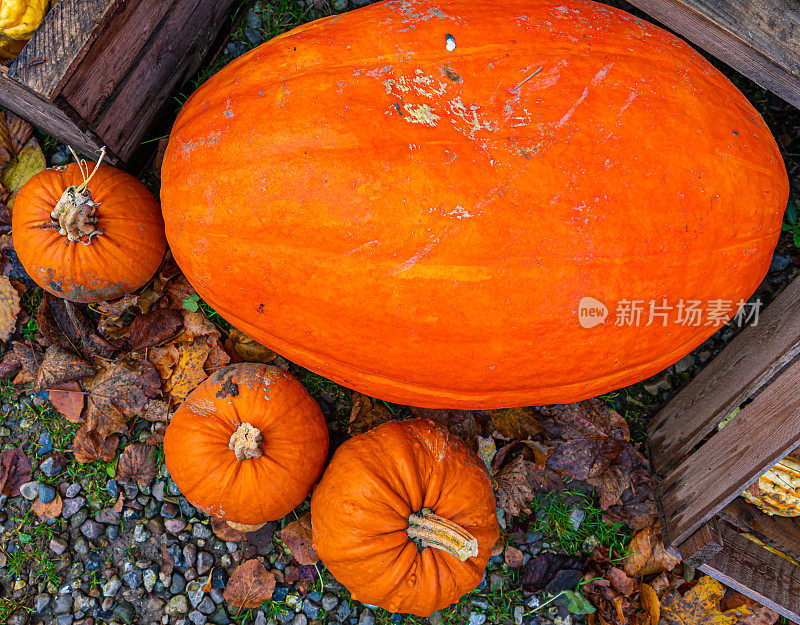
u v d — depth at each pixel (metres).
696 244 1.78
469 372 1.83
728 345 2.53
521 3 1.90
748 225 1.88
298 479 2.13
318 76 1.74
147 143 2.65
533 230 1.65
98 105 2.20
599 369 1.90
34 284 2.61
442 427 2.26
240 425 2.04
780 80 2.14
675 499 2.47
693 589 2.52
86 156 2.68
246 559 2.54
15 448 2.56
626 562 2.57
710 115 1.85
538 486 2.63
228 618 2.53
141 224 2.30
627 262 1.70
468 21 1.81
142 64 2.31
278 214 1.70
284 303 1.80
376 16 1.86
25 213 2.22
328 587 2.54
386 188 1.64
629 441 2.71
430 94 1.69
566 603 2.58
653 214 1.71
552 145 1.67
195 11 2.44
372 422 2.61
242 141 1.74
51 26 1.95
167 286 2.57
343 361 1.92
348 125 1.67
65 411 2.53
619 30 1.91
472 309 1.70
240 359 2.61
